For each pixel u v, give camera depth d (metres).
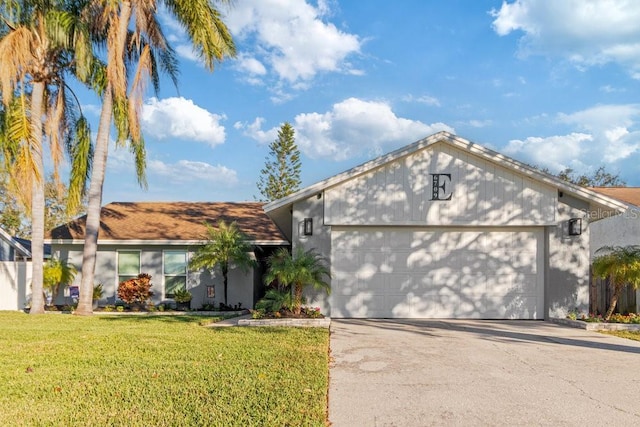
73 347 7.99
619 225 15.52
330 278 12.27
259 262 16.81
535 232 12.47
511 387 5.88
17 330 9.99
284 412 4.77
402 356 7.64
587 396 5.52
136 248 16.03
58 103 14.55
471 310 12.38
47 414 4.67
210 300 15.73
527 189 12.23
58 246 16.02
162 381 5.86
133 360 6.99
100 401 5.08
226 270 15.30
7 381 5.84
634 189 19.17
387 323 11.45
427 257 12.49
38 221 14.17
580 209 12.27
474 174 12.27
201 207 20.17
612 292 12.46
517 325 11.30
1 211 31.59
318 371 6.41
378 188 12.30
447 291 12.42
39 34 13.61
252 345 8.22
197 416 4.63
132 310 15.28
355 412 4.94
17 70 12.76
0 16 13.13
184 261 16.03
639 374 6.55
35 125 13.84
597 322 10.97
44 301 15.05
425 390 5.73
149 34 14.75
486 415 4.87
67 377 6.02
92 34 14.35
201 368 6.52
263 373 6.24
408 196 12.27
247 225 17.86
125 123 14.21
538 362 7.27
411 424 4.61
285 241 15.86
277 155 42.78
